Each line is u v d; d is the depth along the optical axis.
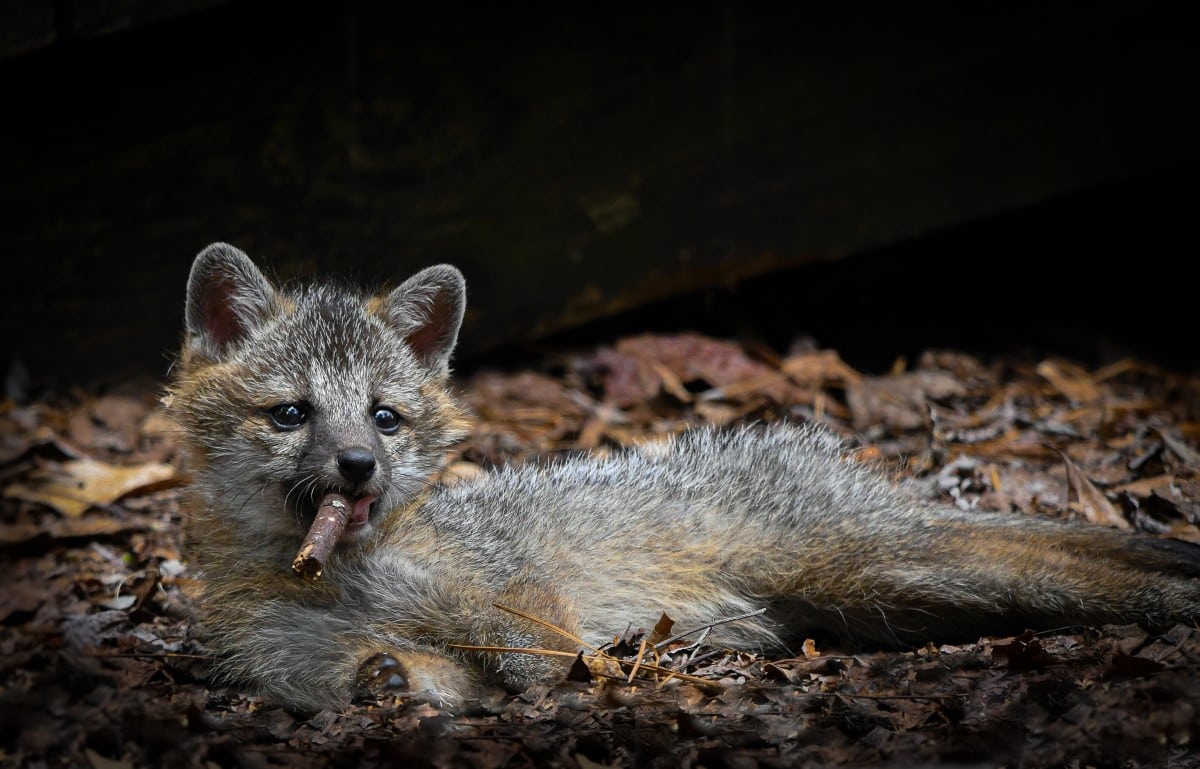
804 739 6.52
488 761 6.35
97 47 12.57
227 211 13.13
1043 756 6.22
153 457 11.79
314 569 7.22
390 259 13.34
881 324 14.91
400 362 8.55
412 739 6.61
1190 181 16.25
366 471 7.63
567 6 12.92
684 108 13.28
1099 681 6.91
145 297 13.34
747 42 13.16
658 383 13.12
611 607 8.40
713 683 7.33
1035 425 11.71
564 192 13.42
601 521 8.63
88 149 12.88
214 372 8.29
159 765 6.51
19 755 6.60
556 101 13.16
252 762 6.42
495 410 12.98
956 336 14.54
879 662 7.52
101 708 7.03
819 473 9.08
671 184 13.47
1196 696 6.52
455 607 7.79
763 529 8.62
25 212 13.01
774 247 13.68
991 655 7.43
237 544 8.16
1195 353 13.80
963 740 6.36
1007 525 8.63
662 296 13.89
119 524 10.36
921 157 13.54
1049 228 16.55
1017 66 13.33
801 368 13.11
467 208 13.34
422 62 12.88
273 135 12.95
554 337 14.91
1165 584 7.91
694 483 8.96
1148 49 13.31
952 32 13.22
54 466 11.34
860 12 13.13
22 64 12.54
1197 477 10.23
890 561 8.34
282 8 12.63
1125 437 11.24
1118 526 9.56
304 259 13.25
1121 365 13.29
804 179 13.54
